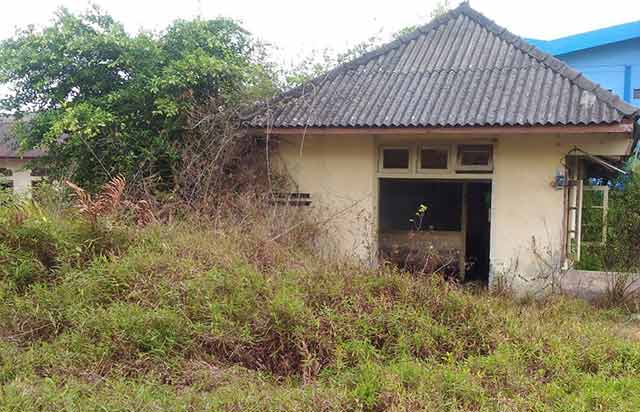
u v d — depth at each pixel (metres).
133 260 5.74
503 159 7.89
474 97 7.91
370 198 8.50
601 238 9.36
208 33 9.32
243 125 8.55
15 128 9.53
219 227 7.41
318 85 9.19
